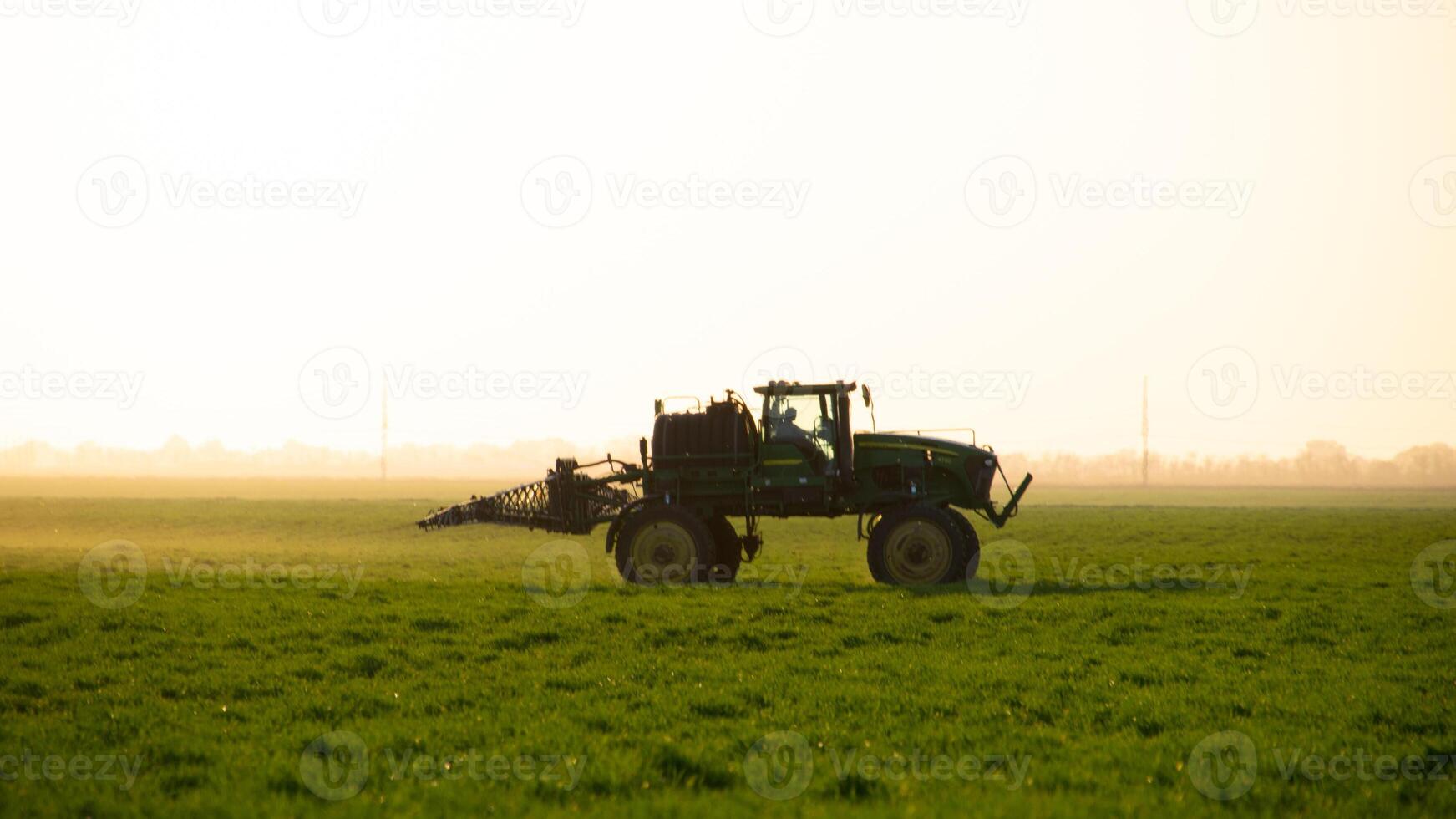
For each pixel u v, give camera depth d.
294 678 41.72
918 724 35.56
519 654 46.59
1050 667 43.72
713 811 26.58
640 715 36.22
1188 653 46.88
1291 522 166.62
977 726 35.16
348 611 56.66
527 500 75.25
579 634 50.44
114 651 46.16
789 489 67.38
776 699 38.62
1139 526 158.12
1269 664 44.53
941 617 55.66
